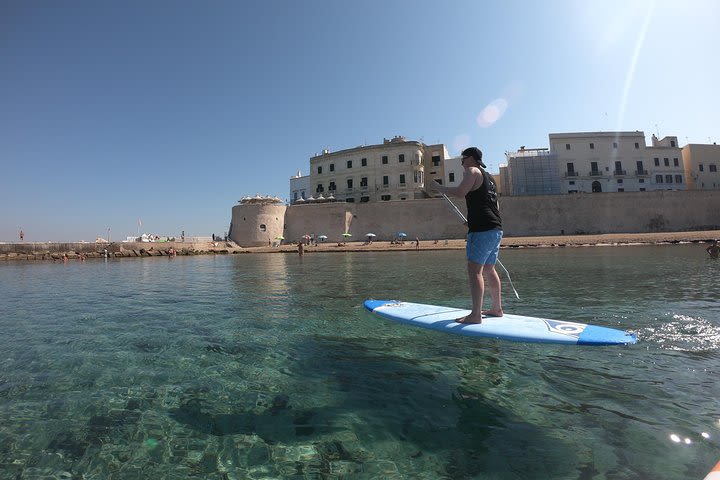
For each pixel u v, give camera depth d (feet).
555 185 174.81
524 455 6.87
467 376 10.69
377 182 190.08
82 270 66.54
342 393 9.87
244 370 11.69
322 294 27.17
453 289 28.17
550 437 7.44
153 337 15.75
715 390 9.27
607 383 9.87
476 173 14.21
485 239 14.48
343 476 6.50
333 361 12.30
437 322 15.67
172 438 7.87
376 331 15.85
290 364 12.12
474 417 8.40
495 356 12.21
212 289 32.17
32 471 6.75
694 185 181.98
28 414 8.93
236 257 112.16
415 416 8.54
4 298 29.19
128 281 41.88
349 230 168.96
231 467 6.85
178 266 71.92
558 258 62.28
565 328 14.16
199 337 15.62
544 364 11.39
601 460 6.58
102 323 18.78
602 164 181.27
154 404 9.44
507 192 187.52
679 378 10.06
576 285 28.09
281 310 21.16
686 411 8.25
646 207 152.35
